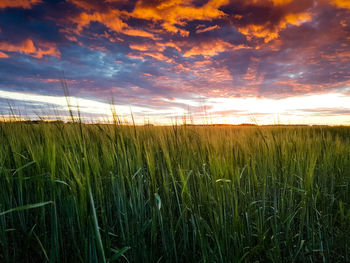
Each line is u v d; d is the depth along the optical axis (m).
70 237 1.78
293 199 2.37
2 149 2.11
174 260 1.84
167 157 1.82
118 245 1.87
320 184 2.65
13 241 1.75
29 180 1.94
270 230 2.16
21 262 1.73
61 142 2.17
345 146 3.68
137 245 1.77
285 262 1.85
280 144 2.64
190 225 1.98
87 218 1.39
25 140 2.26
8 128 2.64
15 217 1.95
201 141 2.31
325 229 2.08
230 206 1.72
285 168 2.39
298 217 2.30
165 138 2.59
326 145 3.28
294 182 2.54
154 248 1.72
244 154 2.20
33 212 1.97
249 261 1.73
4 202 1.84
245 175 2.22
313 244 1.97
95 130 2.59
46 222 1.94
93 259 1.43
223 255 1.61
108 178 1.89
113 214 2.14
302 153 2.52
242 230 1.73
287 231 1.93
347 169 3.08
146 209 2.14
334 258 2.03
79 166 1.49
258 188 2.10
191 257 1.83
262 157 2.47
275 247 1.78
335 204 2.68
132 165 2.05
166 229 1.85
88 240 1.47
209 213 1.65
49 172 1.64
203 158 2.14
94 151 2.02
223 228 1.60
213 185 1.65
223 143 2.12
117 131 2.27
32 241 1.76
